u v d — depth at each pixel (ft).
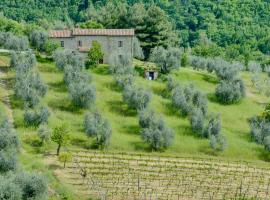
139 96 384.88
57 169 295.69
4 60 437.58
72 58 426.51
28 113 340.59
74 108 375.45
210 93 439.22
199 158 342.44
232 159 349.41
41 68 428.56
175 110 394.93
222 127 390.83
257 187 311.27
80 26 584.81
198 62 510.58
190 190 293.02
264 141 364.58
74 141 338.95
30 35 474.90
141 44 561.84
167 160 333.01
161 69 456.04
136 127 366.84
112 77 427.74
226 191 298.76
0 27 559.38
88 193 271.90
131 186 289.53
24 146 315.37
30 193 217.36
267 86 497.87
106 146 338.34
